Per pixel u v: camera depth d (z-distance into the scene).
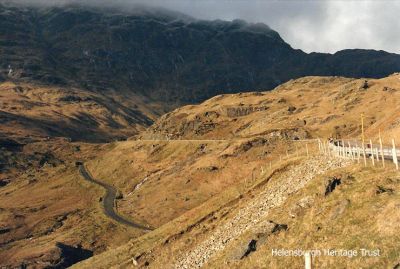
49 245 161.25
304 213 45.34
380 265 30.81
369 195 40.22
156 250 73.94
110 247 151.25
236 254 45.62
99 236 160.50
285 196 56.88
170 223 87.25
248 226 56.31
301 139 176.62
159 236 81.75
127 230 158.62
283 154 163.88
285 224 45.59
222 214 70.50
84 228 171.38
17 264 149.88
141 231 154.38
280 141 175.75
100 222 172.12
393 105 197.12
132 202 188.25
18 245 178.12
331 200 43.69
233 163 173.62
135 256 75.38
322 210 42.88
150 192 188.75
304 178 59.28
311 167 62.19
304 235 40.84
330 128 186.38
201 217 75.44
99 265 84.81
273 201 58.94
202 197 163.75
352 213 39.16
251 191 73.56
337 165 56.69
